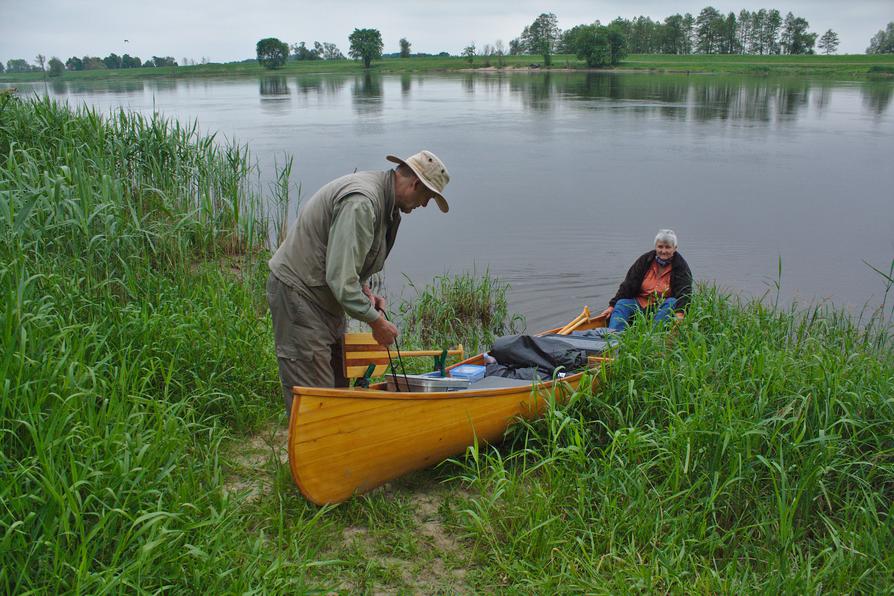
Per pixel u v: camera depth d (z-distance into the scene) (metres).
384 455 3.60
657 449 3.79
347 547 3.27
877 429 3.87
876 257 9.05
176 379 4.37
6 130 7.55
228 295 5.65
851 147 18.06
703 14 112.00
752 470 3.54
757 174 14.55
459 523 3.47
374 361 4.16
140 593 2.43
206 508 3.18
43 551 2.61
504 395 4.06
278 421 4.41
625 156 17.19
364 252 3.46
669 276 6.54
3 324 3.28
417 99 37.38
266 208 10.04
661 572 3.07
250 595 2.58
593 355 4.89
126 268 4.88
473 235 10.33
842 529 3.32
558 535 3.29
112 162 7.12
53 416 2.99
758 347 4.75
